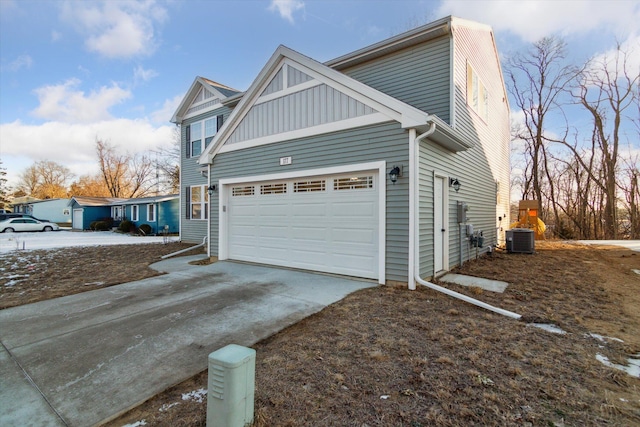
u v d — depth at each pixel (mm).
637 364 2846
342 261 6355
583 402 2266
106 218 28172
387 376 2650
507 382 2535
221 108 12523
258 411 2170
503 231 13031
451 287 5570
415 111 5289
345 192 6312
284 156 7164
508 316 4133
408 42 7582
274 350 3209
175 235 20891
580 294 5180
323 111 6500
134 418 2195
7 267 8109
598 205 18672
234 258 8453
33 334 3668
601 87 17484
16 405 2348
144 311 4445
